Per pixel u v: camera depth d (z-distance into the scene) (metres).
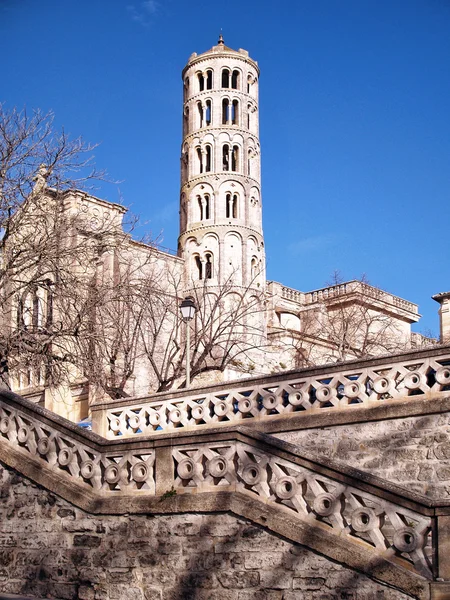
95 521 12.05
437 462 13.12
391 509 9.55
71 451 12.76
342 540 9.84
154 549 11.38
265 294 55.69
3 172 22.17
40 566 12.43
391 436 13.75
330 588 9.75
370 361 14.28
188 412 17.19
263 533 10.48
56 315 25.11
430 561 9.25
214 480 11.27
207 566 10.83
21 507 12.95
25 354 21.78
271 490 10.86
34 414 13.41
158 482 11.63
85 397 43.53
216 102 78.69
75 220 23.78
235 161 79.31
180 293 60.22
